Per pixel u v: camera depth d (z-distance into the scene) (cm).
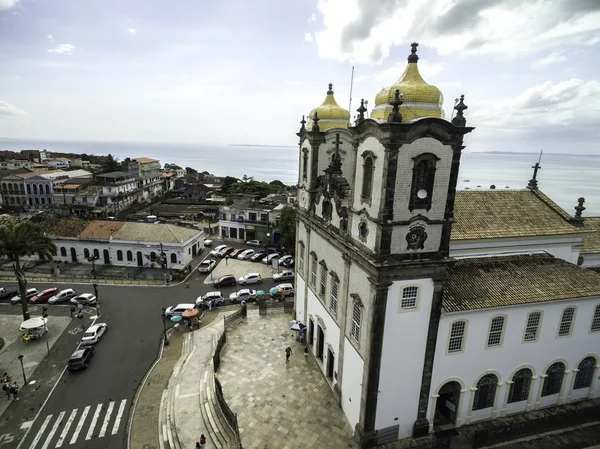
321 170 3634
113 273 6394
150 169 14250
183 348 4025
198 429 2789
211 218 10388
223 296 5456
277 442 2616
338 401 2989
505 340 2717
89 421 2980
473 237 3112
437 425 2777
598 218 4297
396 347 2445
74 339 4234
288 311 4728
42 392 3325
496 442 2661
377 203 2292
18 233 4269
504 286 2784
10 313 4859
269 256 6969
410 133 2153
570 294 2777
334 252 3073
